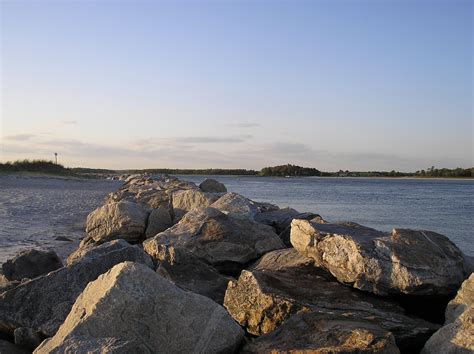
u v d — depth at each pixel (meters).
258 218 5.93
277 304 3.20
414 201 24.22
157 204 7.68
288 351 2.57
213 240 4.65
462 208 19.59
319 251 3.80
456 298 3.17
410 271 3.32
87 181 30.45
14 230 8.54
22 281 4.00
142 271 2.71
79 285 3.46
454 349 2.61
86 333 2.51
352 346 2.55
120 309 2.58
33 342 3.12
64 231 8.77
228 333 2.72
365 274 3.40
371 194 31.31
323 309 3.14
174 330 2.63
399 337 2.96
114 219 6.25
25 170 32.00
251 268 4.39
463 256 3.72
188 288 3.85
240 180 68.44
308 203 21.47
